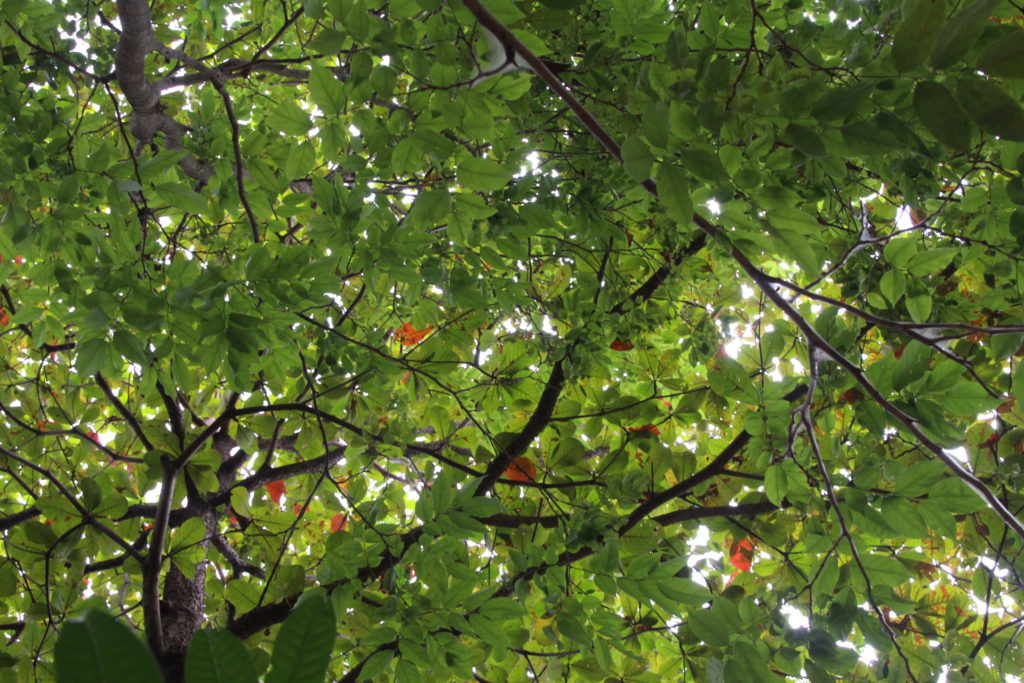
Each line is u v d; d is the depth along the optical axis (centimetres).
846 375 232
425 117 210
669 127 137
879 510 235
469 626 265
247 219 328
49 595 319
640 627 318
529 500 358
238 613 329
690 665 311
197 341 237
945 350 178
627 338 309
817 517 281
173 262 235
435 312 342
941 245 295
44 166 256
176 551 311
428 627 267
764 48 258
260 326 254
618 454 339
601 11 284
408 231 264
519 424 365
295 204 290
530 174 281
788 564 333
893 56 133
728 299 343
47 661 321
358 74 203
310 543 466
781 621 240
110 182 246
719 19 257
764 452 255
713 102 151
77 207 246
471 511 269
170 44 422
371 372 317
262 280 235
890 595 250
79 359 235
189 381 244
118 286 235
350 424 317
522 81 215
